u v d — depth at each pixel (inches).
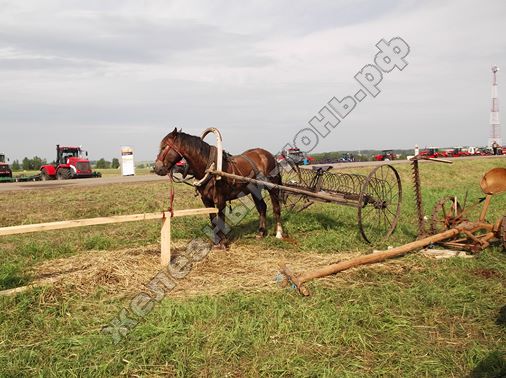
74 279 240.7
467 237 306.0
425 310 204.2
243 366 159.5
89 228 417.7
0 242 362.6
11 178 1111.6
